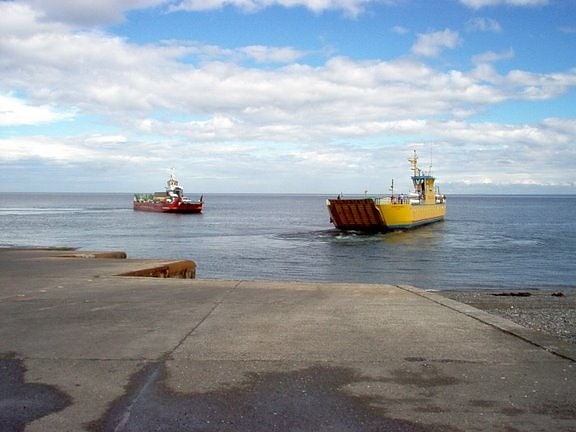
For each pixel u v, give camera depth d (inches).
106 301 316.2
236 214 4429.1
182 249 1630.2
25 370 184.7
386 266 1227.2
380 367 191.0
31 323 255.3
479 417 147.8
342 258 1391.5
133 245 1749.5
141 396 161.5
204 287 380.5
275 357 202.2
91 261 547.5
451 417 147.7
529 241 1888.5
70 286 374.9
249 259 1370.6
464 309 302.8
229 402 157.5
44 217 3693.4
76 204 7342.5
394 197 2426.2
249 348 214.1
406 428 140.6
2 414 147.8
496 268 1184.8
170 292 353.7
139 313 281.3
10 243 1784.0
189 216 4003.4
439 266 1224.8
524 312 424.2
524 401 159.5
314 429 139.9
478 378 179.6
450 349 214.7
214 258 1392.7
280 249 1631.4
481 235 2146.9
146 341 223.3
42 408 152.1
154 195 5093.5
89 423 142.3
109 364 192.1
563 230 2450.8
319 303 320.2
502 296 568.1
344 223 2252.7
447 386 171.9
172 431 138.0
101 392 164.6
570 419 146.7
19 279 408.8
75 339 225.6
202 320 265.6
